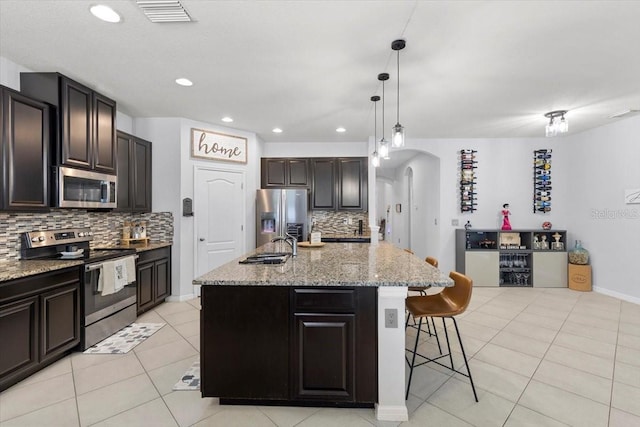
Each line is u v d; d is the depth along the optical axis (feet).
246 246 15.66
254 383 6.18
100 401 6.44
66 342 8.16
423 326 10.67
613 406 6.31
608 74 9.06
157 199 13.39
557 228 16.58
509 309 12.41
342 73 9.04
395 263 7.73
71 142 9.02
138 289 11.16
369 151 16.87
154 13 6.30
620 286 13.74
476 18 6.46
